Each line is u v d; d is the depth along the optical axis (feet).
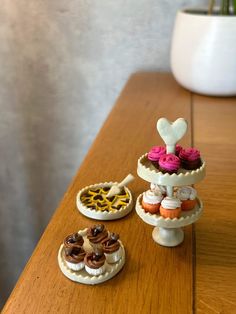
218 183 1.45
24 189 3.43
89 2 2.64
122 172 1.56
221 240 1.17
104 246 1.06
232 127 1.94
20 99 3.04
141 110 2.15
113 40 2.76
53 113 3.07
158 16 2.64
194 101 2.28
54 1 2.66
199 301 0.95
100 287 1.00
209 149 1.71
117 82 2.90
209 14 2.25
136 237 1.18
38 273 1.05
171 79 2.68
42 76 2.93
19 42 2.82
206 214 1.28
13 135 3.19
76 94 2.97
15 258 3.82
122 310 0.93
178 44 2.28
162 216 1.06
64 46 2.81
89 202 1.34
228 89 2.25
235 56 2.13
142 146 1.76
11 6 2.70
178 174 1.02
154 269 1.06
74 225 1.25
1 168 3.35
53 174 3.33
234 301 0.95
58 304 0.95
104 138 1.84
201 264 1.08
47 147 3.22
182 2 2.57
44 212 3.52
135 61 2.81
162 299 0.96
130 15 2.66
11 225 3.63
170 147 1.08
